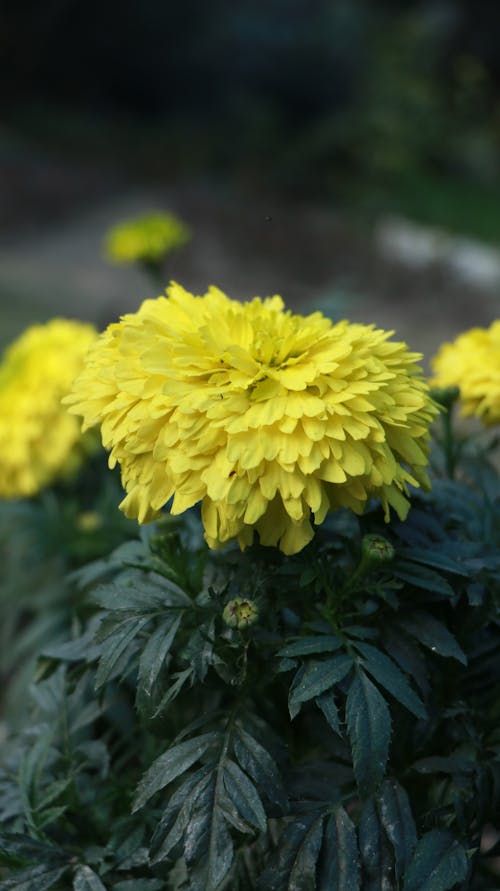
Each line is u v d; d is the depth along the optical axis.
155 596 0.43
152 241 0.81
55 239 2.27
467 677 0.44
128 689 0.50
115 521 0.65
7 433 0.63
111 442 0.41
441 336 1.65
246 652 0.41
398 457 0.42
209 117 3.41
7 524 0.69
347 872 0.40
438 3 3.29
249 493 0.39
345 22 3.21
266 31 3.24
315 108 3.23
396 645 0.42
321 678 0.40
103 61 3.43
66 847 0.44
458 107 2.89
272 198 2.57
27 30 3.32
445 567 0.41
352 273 1.98
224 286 1.99
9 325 1.45
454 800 0.41
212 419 0.39
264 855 0.44
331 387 0.40
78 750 0.47
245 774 0.40
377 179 2.56
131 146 3.12
